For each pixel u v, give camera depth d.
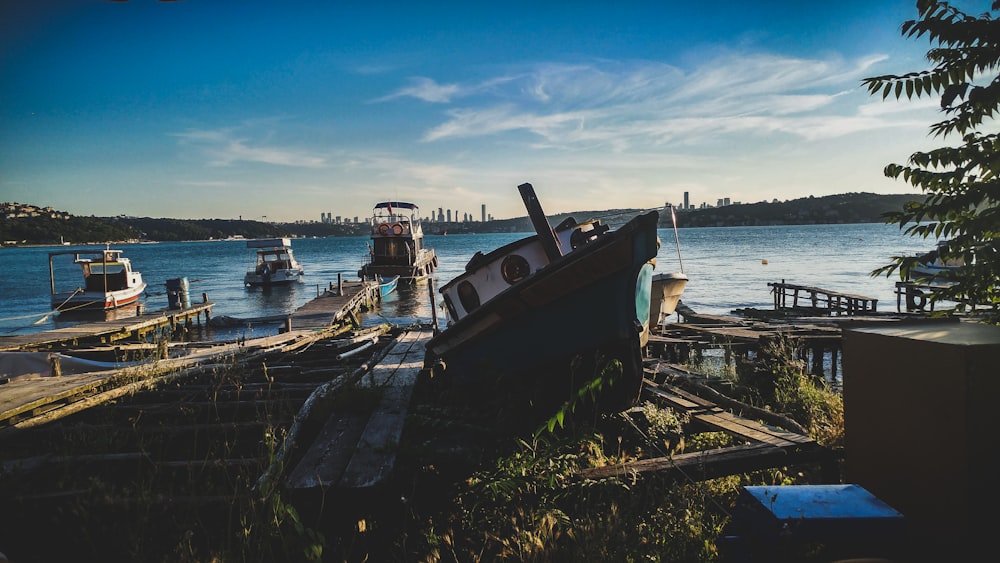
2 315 31.06
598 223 8.98
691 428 6.41
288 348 12.51
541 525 3.69
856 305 20.62
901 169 4.33
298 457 5.62
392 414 6.43
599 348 6.53
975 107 3.85
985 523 2.41
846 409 3.20
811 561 2.38
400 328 17.45
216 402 6.95
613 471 4.53
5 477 4.54
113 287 29.66
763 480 4.83
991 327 2.97
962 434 2.43
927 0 4.00
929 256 4.29
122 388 7.77
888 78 4.12
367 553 3.94
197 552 3.76
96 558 3.77
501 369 7.07
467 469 4.98
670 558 3.40
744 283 37.34
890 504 2.84
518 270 8.10
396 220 43.44
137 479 4.91
